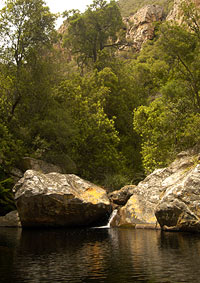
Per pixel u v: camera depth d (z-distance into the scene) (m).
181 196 15.94
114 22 53.06
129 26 104.31
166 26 29.39
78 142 32.12
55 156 28.92
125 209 19.83
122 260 9.21
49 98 30.88
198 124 24.70
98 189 22.17
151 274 7.56
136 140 39.84
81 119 32.47
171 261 8.91
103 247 11.59
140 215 18.92
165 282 6.86
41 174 20.48
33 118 29.55
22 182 19.81
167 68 33.78
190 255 9.68
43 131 29.36
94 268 8.27
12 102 29.23
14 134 28.47
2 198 24.38
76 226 20.34
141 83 48.53
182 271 7.79
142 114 30.45
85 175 31.73
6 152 26.08
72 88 33.97
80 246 11.88
